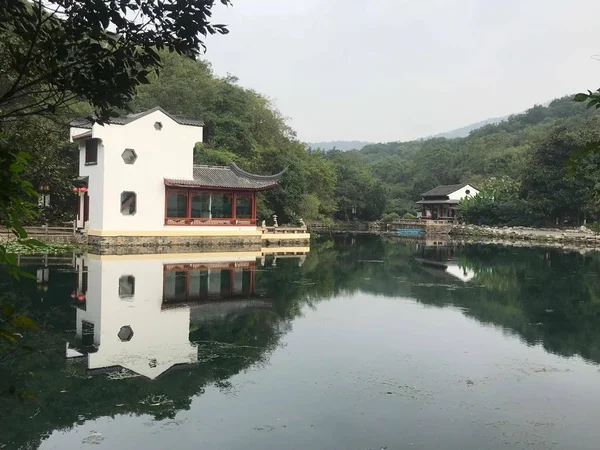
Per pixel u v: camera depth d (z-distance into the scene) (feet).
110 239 119.55
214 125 189.26
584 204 197.26
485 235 221.05
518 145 375.45
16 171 11.53
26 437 28.22
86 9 15.75
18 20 15.34
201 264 101.40
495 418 31.71
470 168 361.92
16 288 68.49
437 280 90.12
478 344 48.52
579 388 37.14
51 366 39.55
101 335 48.16
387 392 35.68
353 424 30.48
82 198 129.39
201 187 130.31
